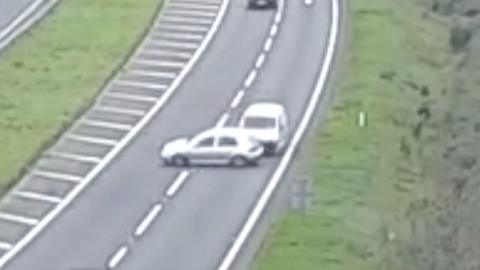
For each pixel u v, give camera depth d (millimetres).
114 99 87812
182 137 80875
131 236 64688
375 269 59938
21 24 101125
